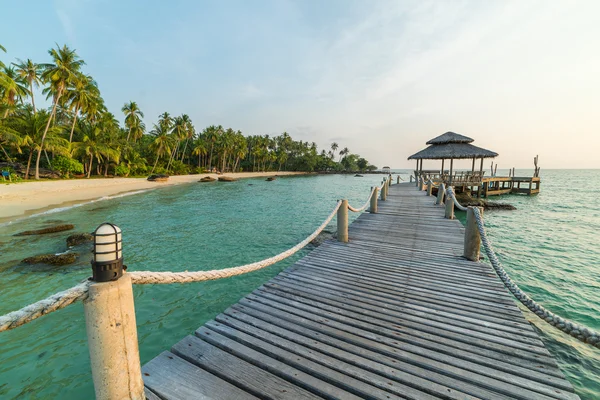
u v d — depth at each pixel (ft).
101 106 118.42
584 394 10.89
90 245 29.35
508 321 10.53
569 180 230.07
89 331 4.27
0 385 10.67
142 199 72.49
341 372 7.89
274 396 7.07
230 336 9.63
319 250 19.80
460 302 12.10
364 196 92.89
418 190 63.67
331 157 392.88
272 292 13.14
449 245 20.85
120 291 4.39
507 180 98.12
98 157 111.96
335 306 11.79
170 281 6.08
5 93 79.77
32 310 3.78
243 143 230.27
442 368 8.01
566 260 27.73
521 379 7.57
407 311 11.35
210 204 65.87
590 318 16.83
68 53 90.02
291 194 96.02
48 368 11.60
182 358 8.54
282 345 9.07
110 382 4.43
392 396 7.07
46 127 87.71
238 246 30.71
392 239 22.61
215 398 6.97
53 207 55.42
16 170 93.91
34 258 23.89
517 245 33.68
